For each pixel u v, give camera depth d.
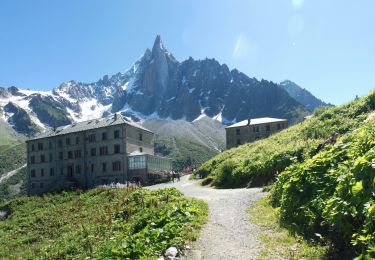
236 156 44.53
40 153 91.56
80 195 34.38
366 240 8.45
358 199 9.22
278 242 11.66
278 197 17.09
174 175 63.97
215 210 18.42
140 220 15.70
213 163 49.56
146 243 12.31
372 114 32.66
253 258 10.57
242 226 14.47
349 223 9.41
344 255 9.33
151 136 87.31
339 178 10.55
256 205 18.58
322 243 10.54
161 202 20.91
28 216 32.41
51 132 94.00
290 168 16.88
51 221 27.59
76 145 84.69
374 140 11.55
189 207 17.45
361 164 9.77
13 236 26.81
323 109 45.88
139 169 74.19
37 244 22.88
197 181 45.97
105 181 78.62
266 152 34.47
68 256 15.83
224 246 12.00
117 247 12.46
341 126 33.91
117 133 78.19
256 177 30.05
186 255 11.37
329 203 10.27
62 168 86.75
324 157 14.17
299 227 12.22
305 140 34.53
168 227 13.42
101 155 79.94
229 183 32.94
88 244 16.16
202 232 13.73
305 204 12.67
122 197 25.41
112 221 19.56
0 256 22.45
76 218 25.92
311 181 13.35
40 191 90.25
